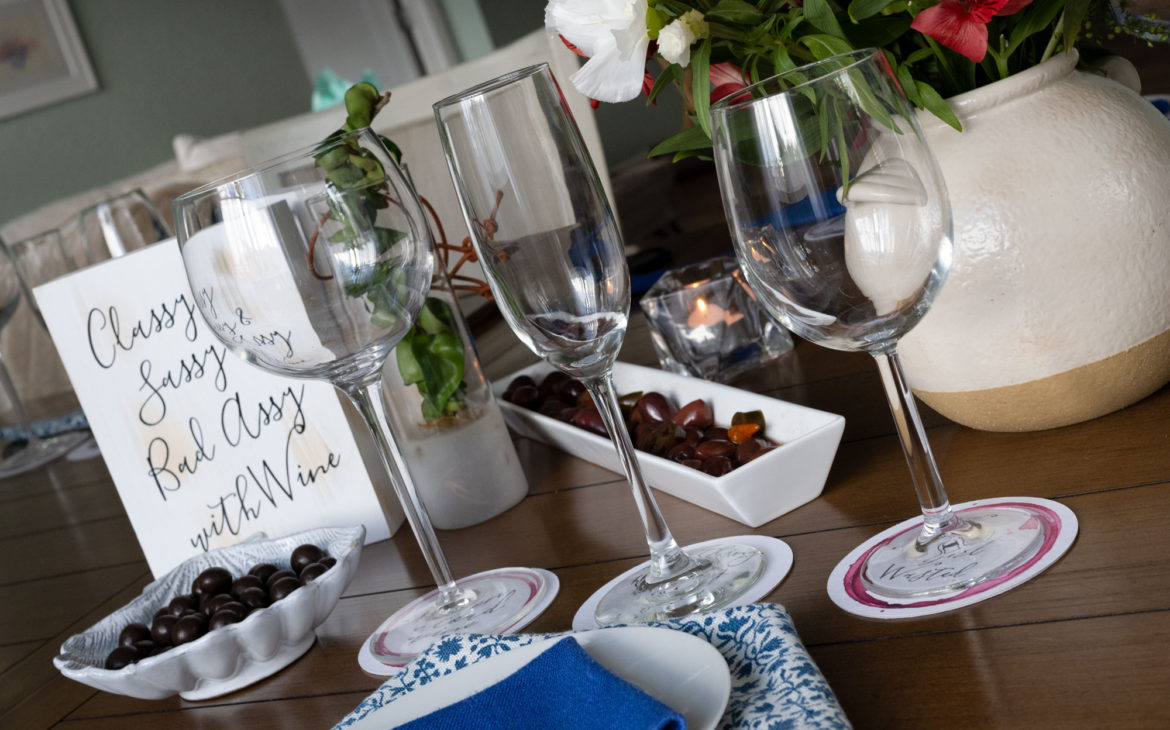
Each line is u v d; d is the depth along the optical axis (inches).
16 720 27.2
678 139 23.5
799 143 16.5
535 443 36.1
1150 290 20.8
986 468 22.5
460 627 23.5
